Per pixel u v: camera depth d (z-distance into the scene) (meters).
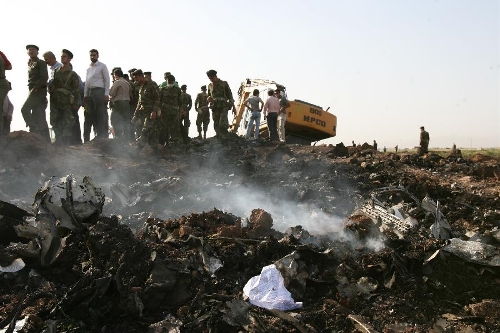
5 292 4.62
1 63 9.09
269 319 4.42
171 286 4.64
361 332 4.43
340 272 5.27
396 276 5.21
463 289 5.22
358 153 13.47
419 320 4.75
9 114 11.00
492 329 4.54
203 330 4.25
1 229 5.33
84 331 4.20
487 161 13.77
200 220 6.14
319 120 19.98
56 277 4.88
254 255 5.37
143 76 11.14
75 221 5.36
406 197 8.22
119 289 4.49
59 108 10.51
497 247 6.18
